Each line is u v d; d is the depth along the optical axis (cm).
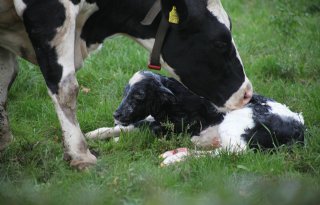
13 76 886
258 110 906
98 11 853
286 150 909
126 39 1404
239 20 1625
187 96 951
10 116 1048
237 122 896
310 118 1051
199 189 786
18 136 973
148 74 961
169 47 859
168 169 827
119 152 916
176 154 890
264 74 1291
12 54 880
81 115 1058
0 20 819
